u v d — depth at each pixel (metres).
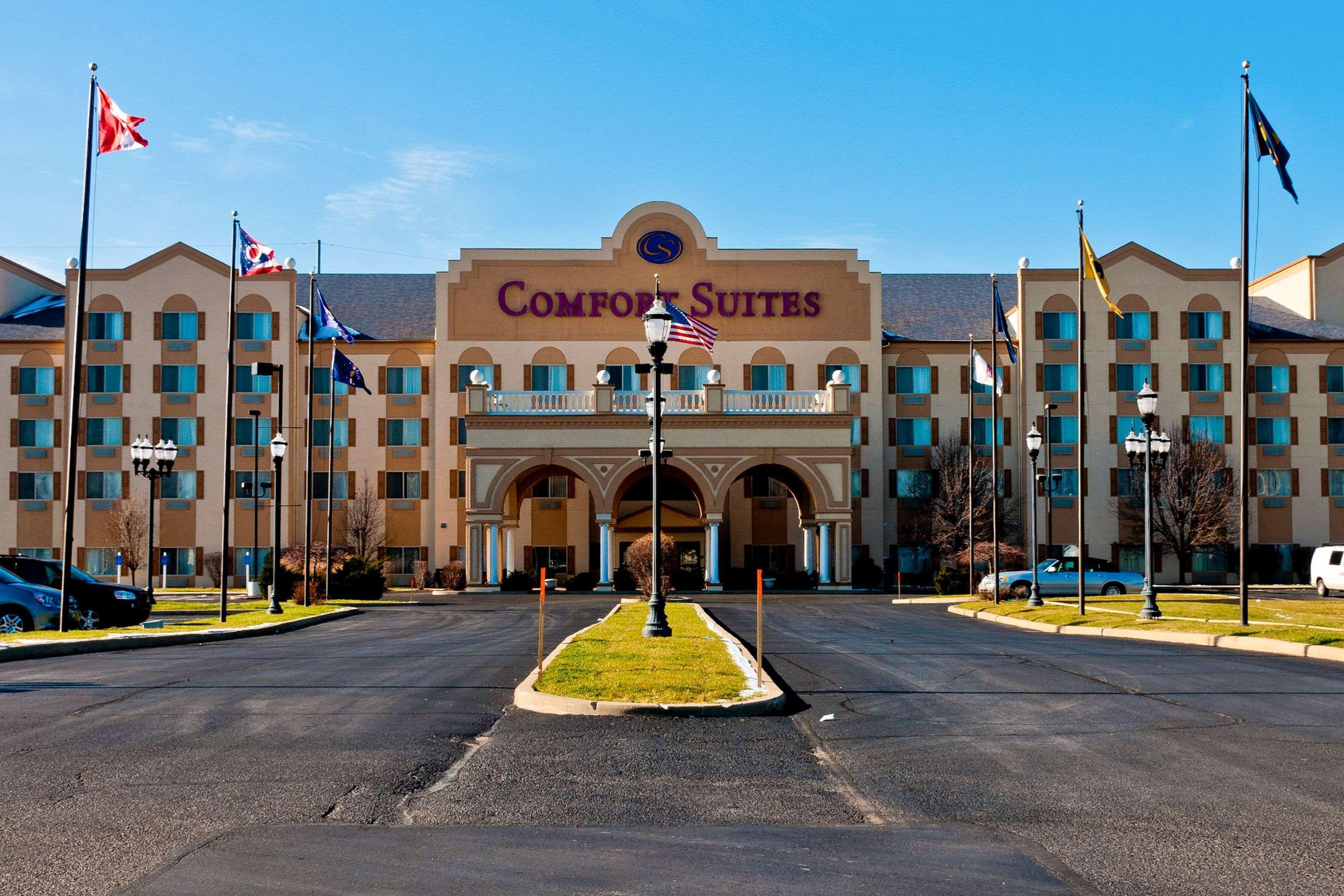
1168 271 58.75
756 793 9.19
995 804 8.81
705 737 11.63
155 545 57.53
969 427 58.47
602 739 11.47
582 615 34.28
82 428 57.94
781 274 57.94
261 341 58.44
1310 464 58.22
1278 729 11.93
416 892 6.66
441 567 57.00
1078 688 15.30
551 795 9.09
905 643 22.97
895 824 8.23
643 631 20.91
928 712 13.20
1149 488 29.34
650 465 49.25
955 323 61.69
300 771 9.87
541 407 50.31
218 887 6.72
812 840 7.79
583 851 7.52
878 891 6.69
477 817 8.41
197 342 58.28
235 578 57.44
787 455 49.47
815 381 57.53
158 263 58.50
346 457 58.41
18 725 12.10
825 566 49.47
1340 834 7.89
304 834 7.89
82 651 21.38
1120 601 35.59
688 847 7.64
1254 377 58.53
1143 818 8.35
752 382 57.38
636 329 57.53
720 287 57.78
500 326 57.53
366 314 62.03
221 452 57.88
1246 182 25.22
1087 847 7.59
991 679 16.25
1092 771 9.95
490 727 12.13
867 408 57.56
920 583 56.94
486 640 24.39
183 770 9.88
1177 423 58.09
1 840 7.70
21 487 57.91
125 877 6.89
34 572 27.39
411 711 13.12
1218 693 14.76
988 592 41.81
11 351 58.31
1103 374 58.25
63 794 9.00
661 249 57.81
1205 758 10.45
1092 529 57.44
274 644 23.73
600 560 56.56
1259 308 64.19
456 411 57.44
